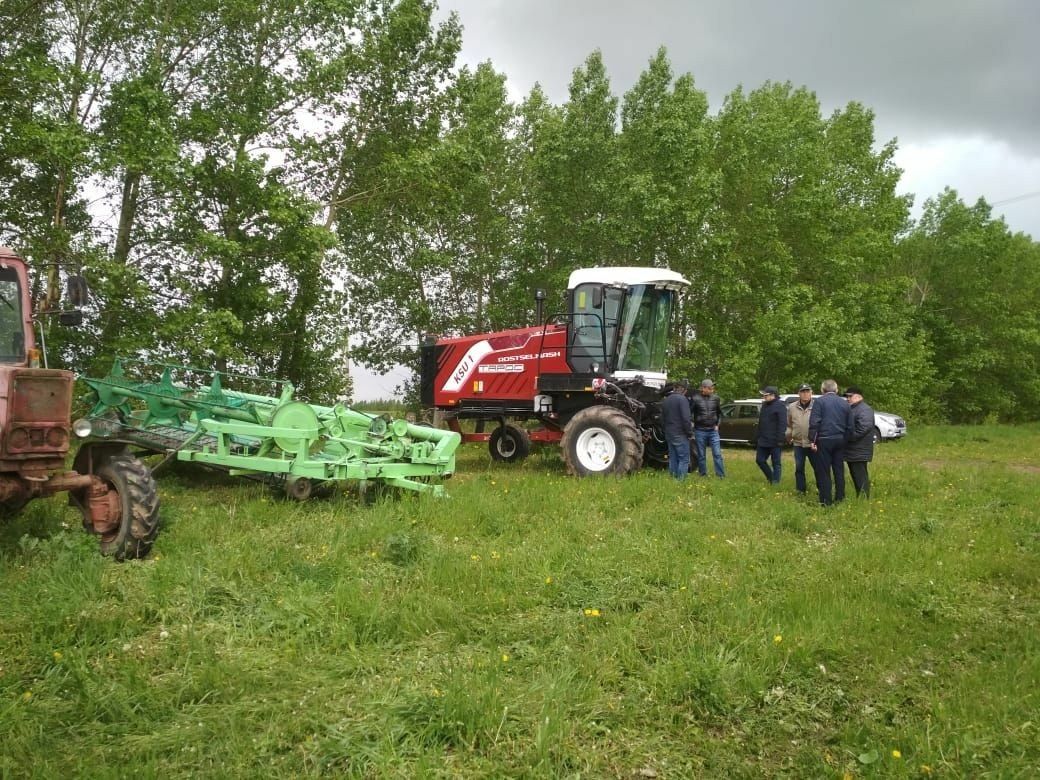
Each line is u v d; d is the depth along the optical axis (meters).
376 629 4.79
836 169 26.48
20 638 4.44
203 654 4.31
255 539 6.65
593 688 3.97
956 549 7.21
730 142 24.09
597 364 12.63
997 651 4.69
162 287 15.39
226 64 16.47
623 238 20.66
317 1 15.91
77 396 12.91
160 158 12.98
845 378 25.86
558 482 10.62
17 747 3.35
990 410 38.53
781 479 12.48
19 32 14.23
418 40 18.23
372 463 8.59
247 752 3.35
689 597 5.43
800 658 4.43
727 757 3.49
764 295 23.30
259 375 16.75
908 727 3.69
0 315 6.11
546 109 23.56
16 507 6.30
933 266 37.16
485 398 13.95
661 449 13.09
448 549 6.59
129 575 5.58
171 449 8.59
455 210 19.08
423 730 3.46
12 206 13.48
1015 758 3.44
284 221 15.18
